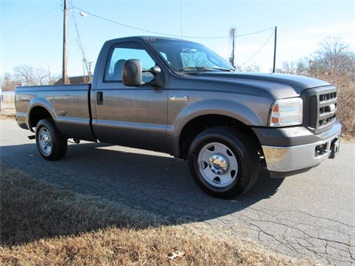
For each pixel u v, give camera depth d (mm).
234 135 3828
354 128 9664
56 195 4227
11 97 38875
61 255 2797
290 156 3529
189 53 4902
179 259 2703
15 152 7266
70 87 5559
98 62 5152
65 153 6348
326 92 3973
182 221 3486
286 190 4383
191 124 4219
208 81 3963
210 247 2891
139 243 2939
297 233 3213
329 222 3449
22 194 4234
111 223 3373
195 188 4582
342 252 2863
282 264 2660
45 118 6422
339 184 4605
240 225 3395
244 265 2623
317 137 3725
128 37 4848
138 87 4551
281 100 3527
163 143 4418
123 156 6598
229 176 4008
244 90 3695
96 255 2762
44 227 3271
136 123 4637
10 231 3207
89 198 4141
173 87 4207
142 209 3801
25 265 2668
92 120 5250
